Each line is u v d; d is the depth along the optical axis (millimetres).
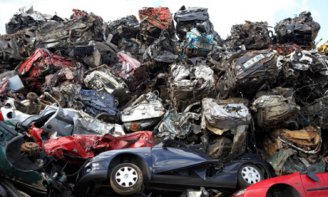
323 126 12344
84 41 16312
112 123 13438
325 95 12711
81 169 9586
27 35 16922
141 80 15242
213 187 10133
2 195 7938
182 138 11094
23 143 8656
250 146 11555
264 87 11844
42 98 13500
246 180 10445
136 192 9242
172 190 9906
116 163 9484
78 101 13539
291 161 11234
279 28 18562
